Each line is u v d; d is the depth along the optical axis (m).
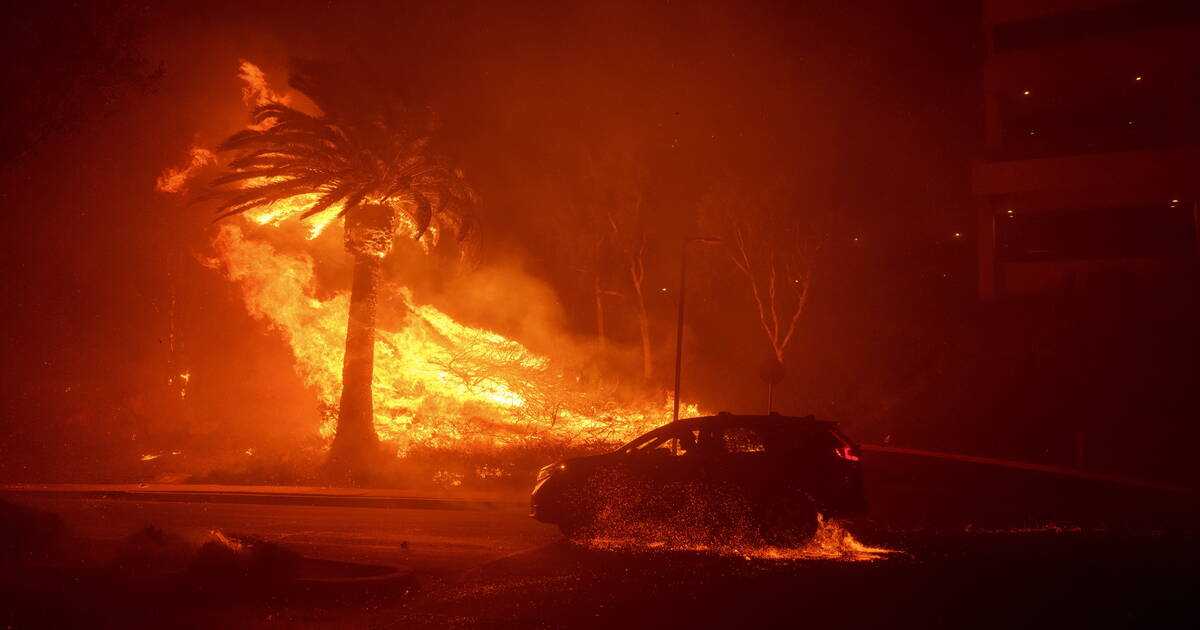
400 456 27.97
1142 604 8.61
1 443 30.16
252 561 9.36
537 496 13.45
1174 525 16.53
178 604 8.46
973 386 38.16
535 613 8.43
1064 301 37.84
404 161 26.34
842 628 7.72
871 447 24.30
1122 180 39.84
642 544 12.87
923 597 8.95
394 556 12.06
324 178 26.05
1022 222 42.16
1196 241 38.72
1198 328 35.03
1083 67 40.56
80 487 22.88
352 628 7.93
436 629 7.87
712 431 13.23
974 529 15.47
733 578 10.03
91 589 8.74
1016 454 33.34
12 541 10.43
